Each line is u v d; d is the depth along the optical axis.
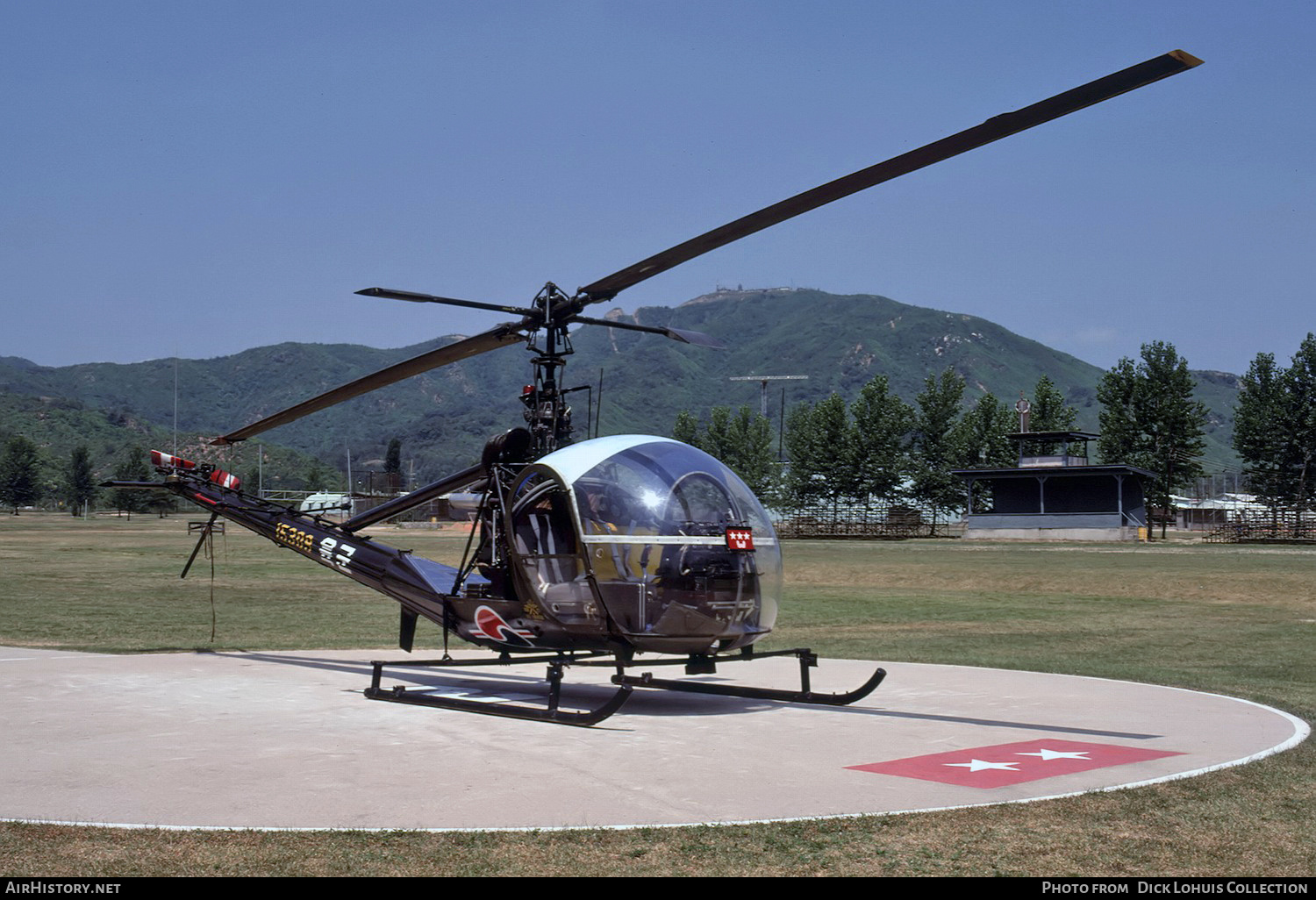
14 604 24.33
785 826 6.56
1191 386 84.69
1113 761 8.62
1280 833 6.50
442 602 12.11
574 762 8.46
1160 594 29.64
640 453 10.49
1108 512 75.62
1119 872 5.79
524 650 11.41
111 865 5.78
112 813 6.83
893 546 65.62
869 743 9.38
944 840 6.31
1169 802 7.22
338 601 26.67
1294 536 72.50
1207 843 6.30
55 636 18.66
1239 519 77.56
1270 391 86.06
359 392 11.52
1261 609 25.48
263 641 18.36
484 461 11.78
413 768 8.20
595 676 14.30
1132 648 17.72
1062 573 34.66
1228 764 8.48
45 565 39.06
